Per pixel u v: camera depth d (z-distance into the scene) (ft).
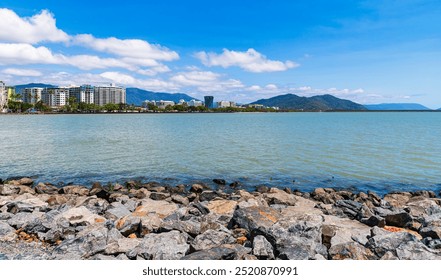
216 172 101.24
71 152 138.72
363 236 39.14
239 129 294.25
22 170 102.42
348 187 86.12
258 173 100.42
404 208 57.11
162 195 68.90
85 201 60.39
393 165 113.70
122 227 40.83
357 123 428.97
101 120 506.48
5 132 246.06
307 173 101.04
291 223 41.11
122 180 90.79
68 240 36.45
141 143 172.65
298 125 371.56
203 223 41.81
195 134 233.55
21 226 42.57
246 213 44.65
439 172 103.71
